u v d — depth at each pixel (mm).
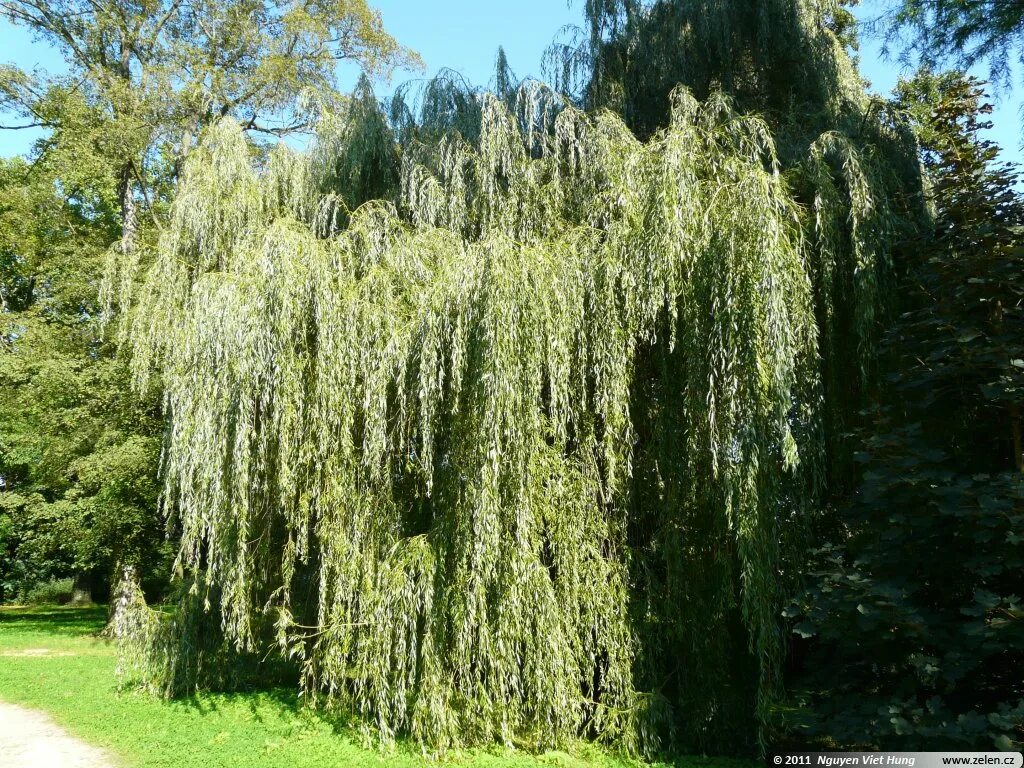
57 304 17156
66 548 17219
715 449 6379
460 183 8305
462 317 6504
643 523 7594
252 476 7418
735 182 6699
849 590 5664
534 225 8102
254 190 9648
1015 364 5656
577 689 6801
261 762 6809
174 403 7973
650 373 7441
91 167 15414
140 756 7133
